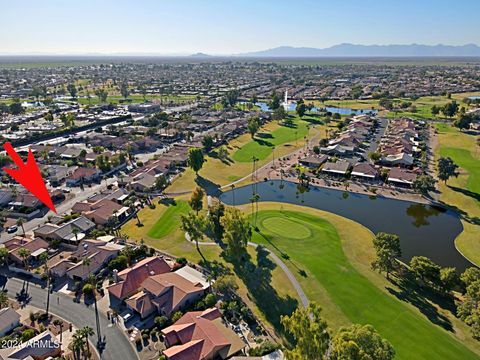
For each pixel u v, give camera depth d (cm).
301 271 9469
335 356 5559
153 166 17075
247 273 9462
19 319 7706
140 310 7912
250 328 7631
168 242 11044
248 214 12912
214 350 6769
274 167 18075
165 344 7150
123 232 11638
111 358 6862
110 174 17062
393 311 8000
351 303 8275
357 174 16288
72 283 9125
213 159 19275
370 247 10694
